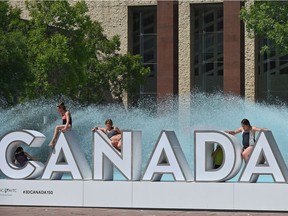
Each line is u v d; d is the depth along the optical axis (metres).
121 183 26.12
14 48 53.09
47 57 58.03
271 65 70.44
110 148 26.38
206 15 72.38
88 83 70.00
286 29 52.56
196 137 25.53
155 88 74.56
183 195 25.52
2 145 27.30
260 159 25.16
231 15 66.94
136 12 74.44
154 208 25.75
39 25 60.03
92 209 25.91
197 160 25.50
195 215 23.92
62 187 26.66
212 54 72.00
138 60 71.50
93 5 74.56
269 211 24.73
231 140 25.19
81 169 26.80
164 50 69.50
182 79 71.06
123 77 71.19
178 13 71.12
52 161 26.94
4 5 57.28
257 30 54.59
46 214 24.39
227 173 25.17
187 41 71.06
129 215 24.03
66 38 59.56
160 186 25.73
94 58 70.44
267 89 70.50
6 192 27.17
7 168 27.30
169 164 25.83
